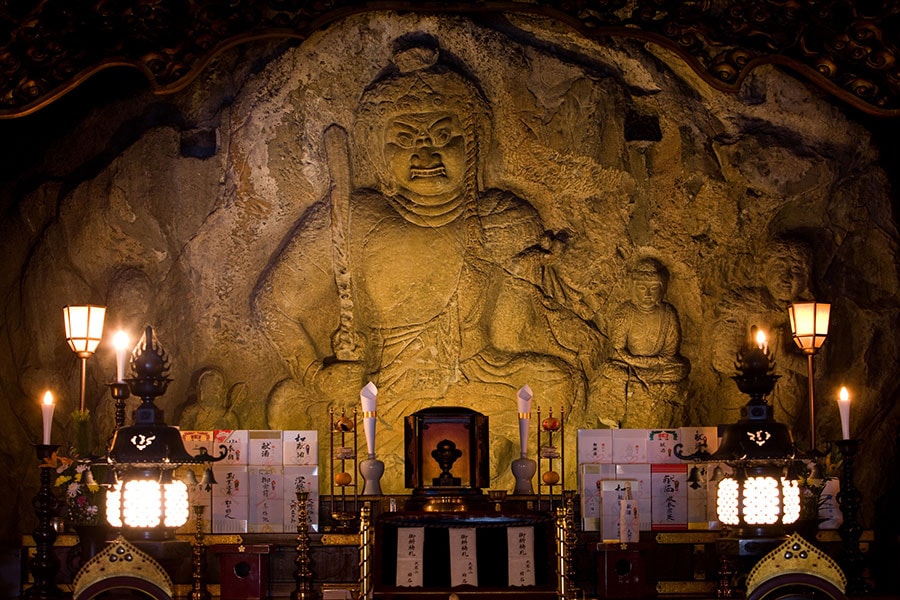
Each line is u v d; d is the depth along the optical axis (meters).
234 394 8.09
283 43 8.08
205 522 6.94
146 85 8.16
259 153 8.02
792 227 8.29
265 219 8.11
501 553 6.67
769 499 6.48
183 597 6.70
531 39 8.20
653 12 7.96
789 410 8.05
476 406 8.10
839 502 7.07
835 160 8.16
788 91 8.09
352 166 8.25
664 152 8.23
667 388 8.07
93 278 8.00
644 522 7.14
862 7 7.59
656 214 8.27
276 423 8.01
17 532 7.84
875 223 8.15
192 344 8.09
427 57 8.09
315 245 8.09
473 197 8.18
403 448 8.12
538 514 6.58
